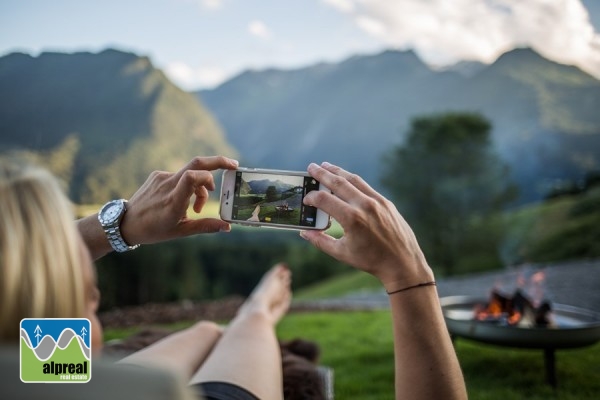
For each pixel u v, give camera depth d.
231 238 9.73
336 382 2.91
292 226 1.33
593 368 2.82
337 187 0.89
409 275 0.86
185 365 1.63
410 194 10.59
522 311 2.71
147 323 4.95
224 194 1.38
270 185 1.35
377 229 0.85
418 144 10.85
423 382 0.84
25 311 0.46
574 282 5.53
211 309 5.64
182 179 1.08
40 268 0.47
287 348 2.31
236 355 1.46
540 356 3.04
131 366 0.44
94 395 0.42
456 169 10.47
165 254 7.29
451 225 10.02
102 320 5.04
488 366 2.93
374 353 3.47
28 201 0.49
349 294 8.27
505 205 10.12
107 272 6.25
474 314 2.95
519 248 8.67
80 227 1.15
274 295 3.01
